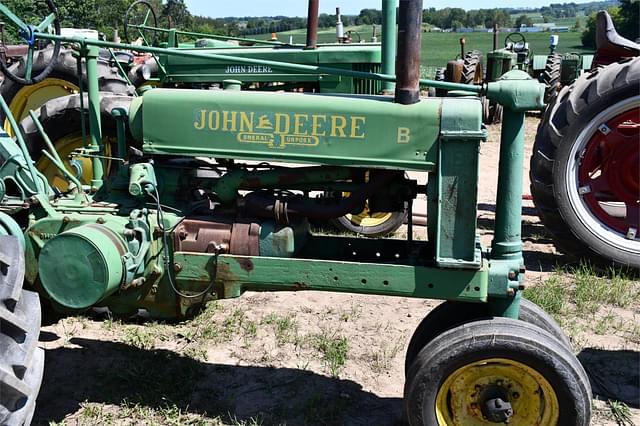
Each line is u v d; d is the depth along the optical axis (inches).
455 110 120.8
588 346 171.8
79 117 231.1
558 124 221.0
